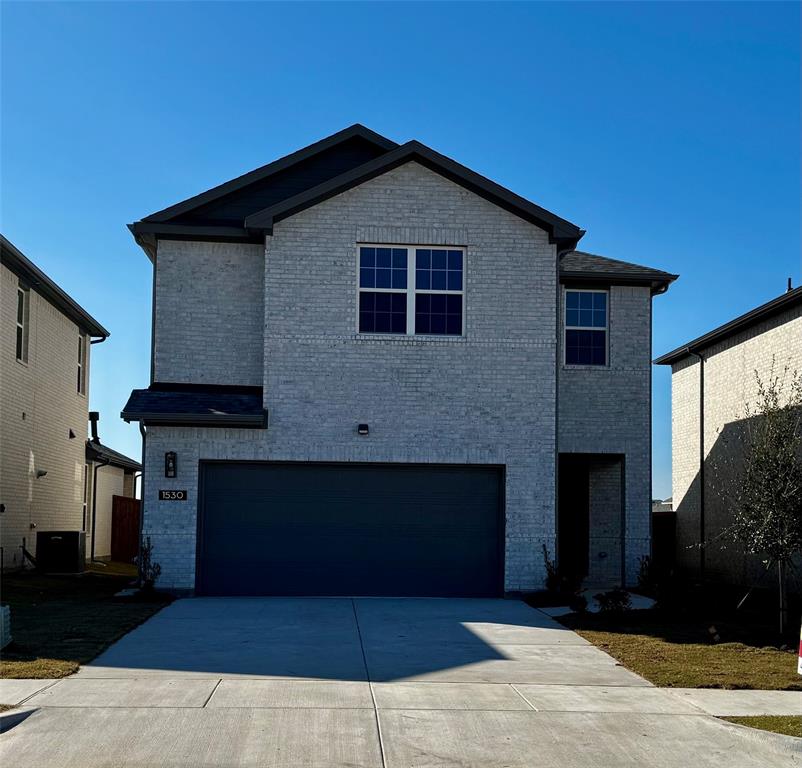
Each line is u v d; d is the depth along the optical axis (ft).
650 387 60.44
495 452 52.65
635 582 59.11
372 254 53.52
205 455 51.42
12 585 55.67
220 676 30.01
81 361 86.33
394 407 52.49
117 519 95.91
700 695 29.01
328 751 22.61
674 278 60.34
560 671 32.24
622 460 59.98
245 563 51.49
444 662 33.30
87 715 25.09
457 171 53.06
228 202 57.06
